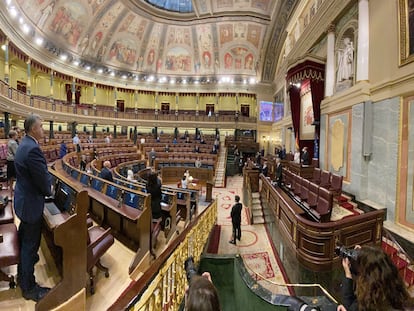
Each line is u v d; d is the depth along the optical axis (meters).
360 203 6.84
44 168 2.37
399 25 5.68
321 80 9.89
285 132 19.31
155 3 23.16
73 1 18.25
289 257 5.00
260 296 3.29
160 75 27.66
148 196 3.85
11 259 2.32
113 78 25.41
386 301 1.24
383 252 1.38
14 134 6.11
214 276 4.32
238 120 27.11
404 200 5.59
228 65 26.91
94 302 2.76
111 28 22.95
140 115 26.81
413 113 5.43
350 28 8.27
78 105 22.48
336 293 4.03
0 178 5.95
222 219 9.06
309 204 6.41
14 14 13.84
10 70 18.62
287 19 17.50
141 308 1.56
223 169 17.31
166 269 2.09
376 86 6.52
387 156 6.14
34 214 2.35
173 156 17.70
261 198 9.66
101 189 5.26
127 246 4.10
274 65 24.81
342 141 8.07
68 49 20.50
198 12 21.95
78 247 2.52
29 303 2.39
